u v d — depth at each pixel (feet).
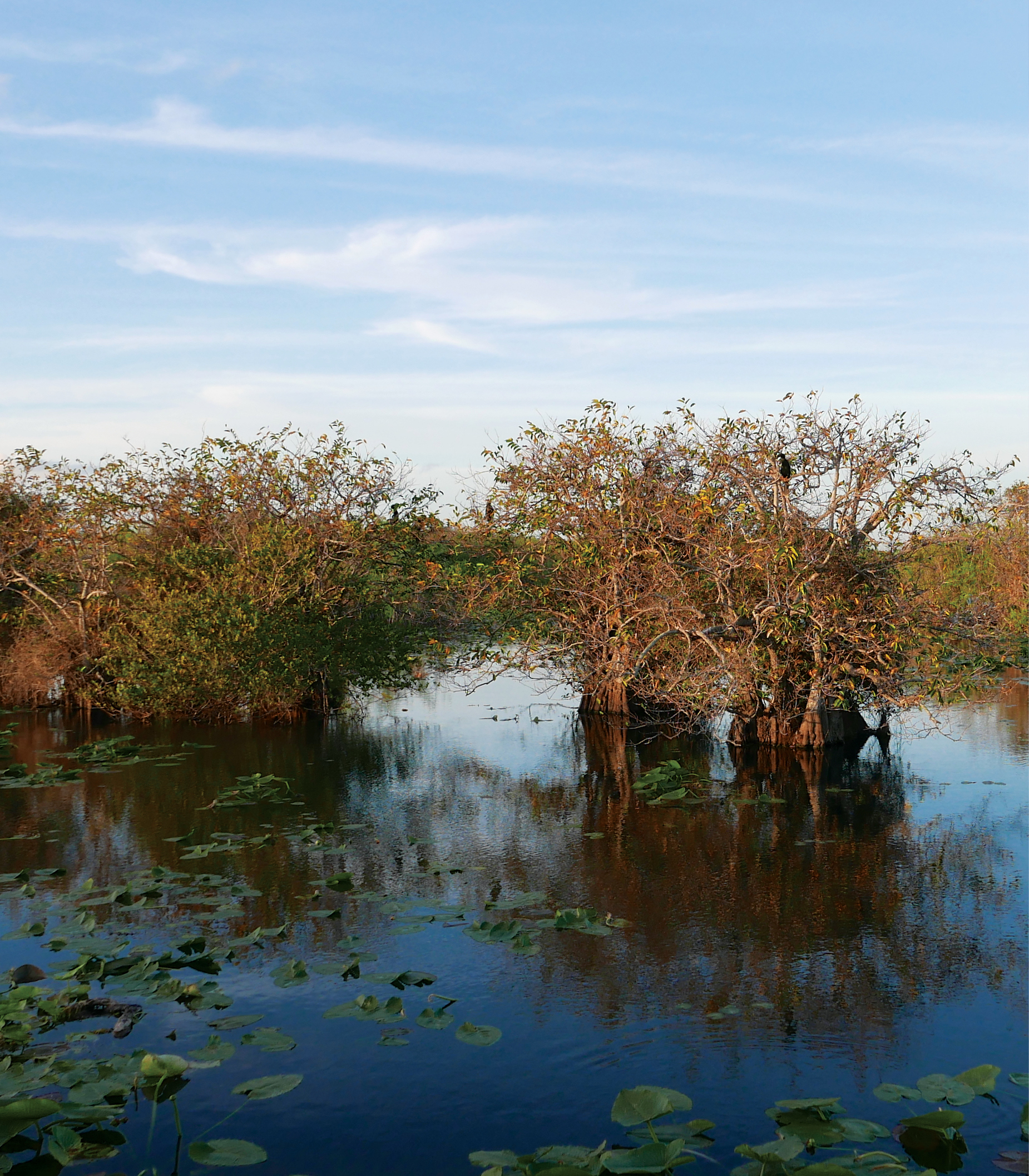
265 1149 15.26
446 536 64.69
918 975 21.63
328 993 20.85
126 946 23.13
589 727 57.36
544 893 27.35
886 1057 17.95
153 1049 18.22
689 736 53.83
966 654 48.08
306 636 56.39
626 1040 18.72
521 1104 16.51
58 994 20.31
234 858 30.96
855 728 51.11
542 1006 20.20
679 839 32.99
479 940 23.81
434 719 60.80
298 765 46.21
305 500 63.57
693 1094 16.75
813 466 46.42
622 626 48.65
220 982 21.48
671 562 47.98
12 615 67.31
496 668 86.33
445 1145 15.34
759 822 35.17
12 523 68.49
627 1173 13.67
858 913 25.63
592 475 51.98
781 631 45.03
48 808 37.60
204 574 58.75
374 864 30.22
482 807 37.83
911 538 46.06
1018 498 52.11
